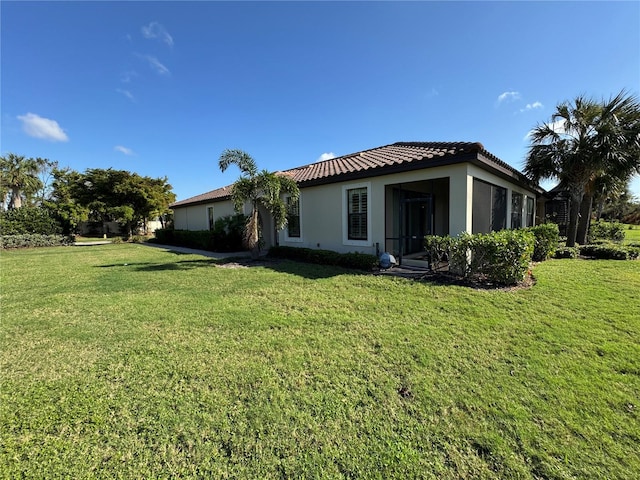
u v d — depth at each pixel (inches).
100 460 74.7
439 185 494.3
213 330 161.5
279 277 295.9
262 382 109.5
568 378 108.3
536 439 79.7
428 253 299.3
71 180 1089.4
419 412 91.6
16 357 132.6
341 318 175.9
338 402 97.0
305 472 70.7
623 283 241.9
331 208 415.5
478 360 123.1
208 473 70.6
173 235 788.6
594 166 426.0
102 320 179.9
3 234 735.7
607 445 77.3
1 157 1151.6
